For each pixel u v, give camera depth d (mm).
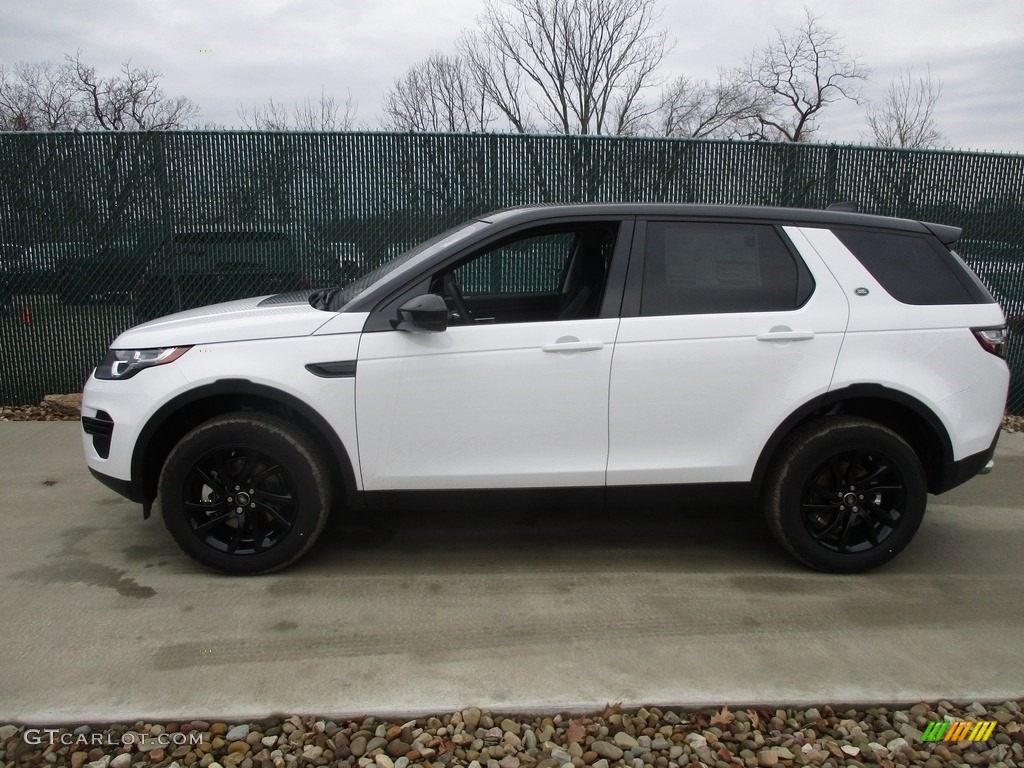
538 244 4688
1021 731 2625
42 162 6281
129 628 3111
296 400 3357
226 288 6555
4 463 5238
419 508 3539
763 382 3449
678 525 4344
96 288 6508
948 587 3627
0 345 6551
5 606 3277
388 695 2715
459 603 3375
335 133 6410
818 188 6824
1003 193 6930
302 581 3557
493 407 3402
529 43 20719
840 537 3678
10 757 2404
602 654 2996
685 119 22734
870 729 2646
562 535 4172
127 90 19891
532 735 2555
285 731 2545
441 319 3240
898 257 3600
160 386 3357
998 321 3619
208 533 3539
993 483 5176
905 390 3488
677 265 3508
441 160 6535
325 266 6598
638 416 3447
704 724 2643
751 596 3494
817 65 21953
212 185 6410
